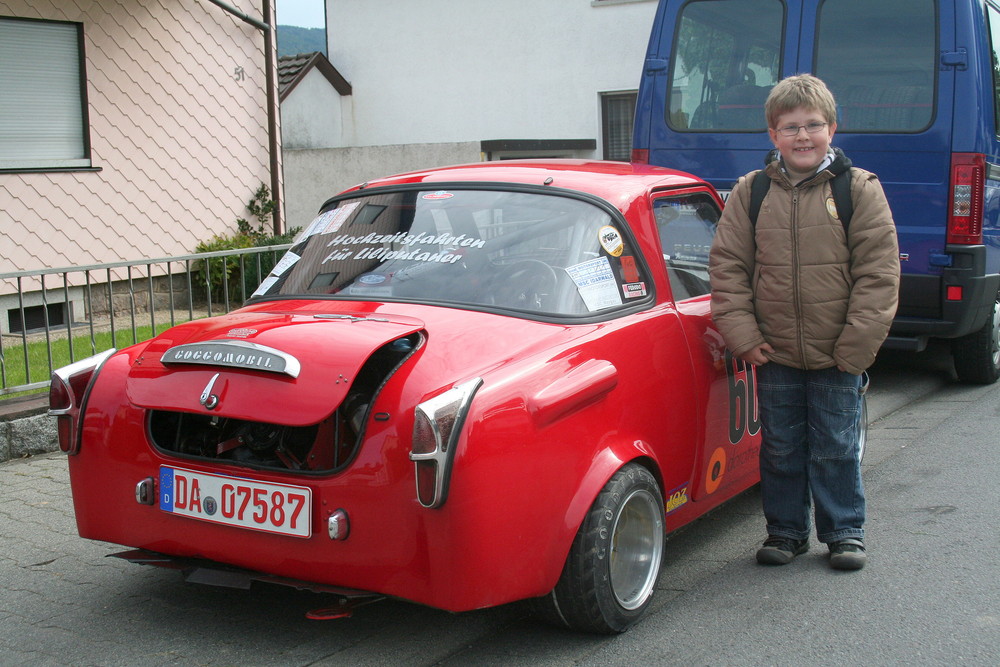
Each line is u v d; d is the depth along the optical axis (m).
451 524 3.01
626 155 21.70
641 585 3.68
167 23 10.69
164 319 8.88
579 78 21.59
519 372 3.25
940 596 3.88
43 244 9.59
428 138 23.16
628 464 3.59
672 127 7.92
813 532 4.71
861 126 7.16
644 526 3.68
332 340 3.25
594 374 3.43
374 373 3.42
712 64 7.76
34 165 9.55
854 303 3.92
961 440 6.15
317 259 4.17
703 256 4.61
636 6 20.92
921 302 7.03
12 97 9.45
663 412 3.80
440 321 3.48
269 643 3.55
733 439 4.39
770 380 4.18
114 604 3.91
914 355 9.11
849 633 3.57
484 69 22.42
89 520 3.69
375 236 4.14
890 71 7.09
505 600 3.13
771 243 4.01
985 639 3.51
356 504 3.11
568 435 3.31
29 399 6.14
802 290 3.97
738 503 5.17
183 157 10.95
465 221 4.04
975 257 6.87
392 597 3.13
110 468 3.60
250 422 3.58
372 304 3.73
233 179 11.58
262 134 11.94
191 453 3.59
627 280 3.94
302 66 22.47
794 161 3.97
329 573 3.17
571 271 3.76
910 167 7.01
